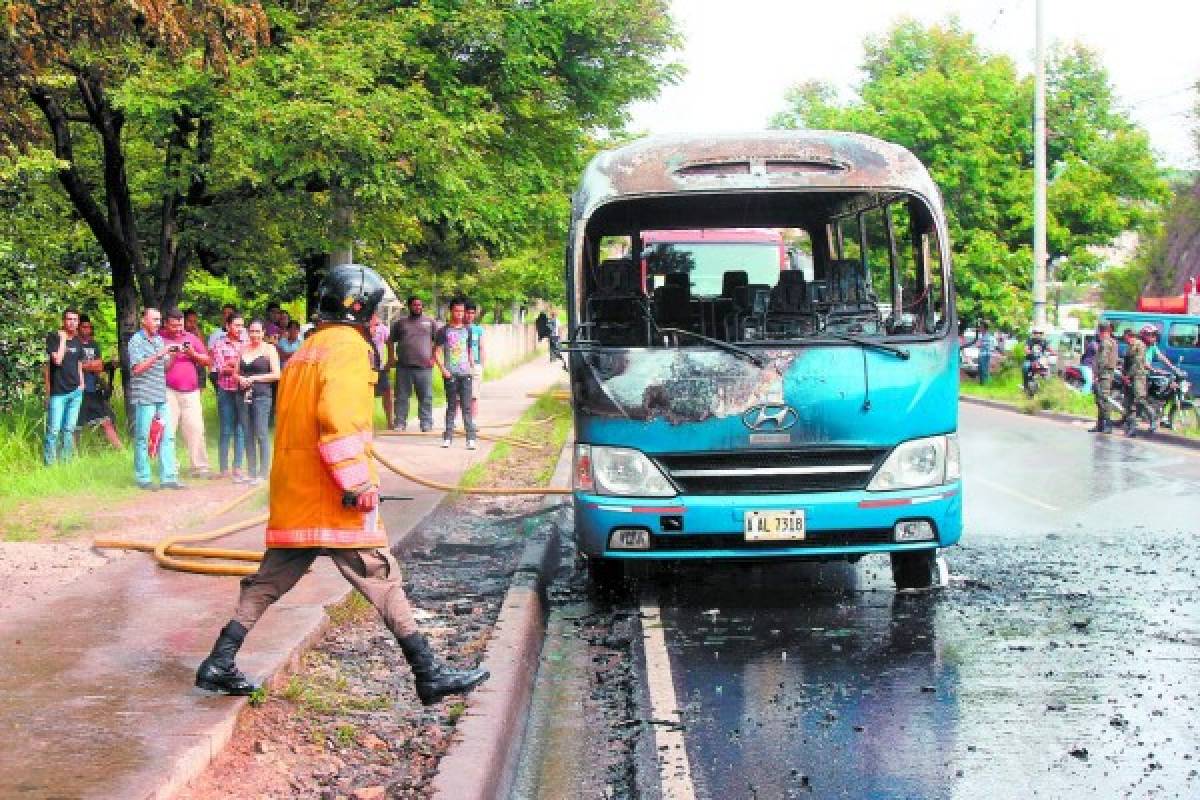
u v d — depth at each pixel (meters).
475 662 7.09
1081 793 5.16
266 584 5.76
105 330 26.62
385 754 5.52
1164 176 46.19
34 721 5.33
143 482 13.35
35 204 20.19
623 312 8.61
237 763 5.20
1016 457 18.70
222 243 20.08
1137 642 7.64
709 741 5.93
